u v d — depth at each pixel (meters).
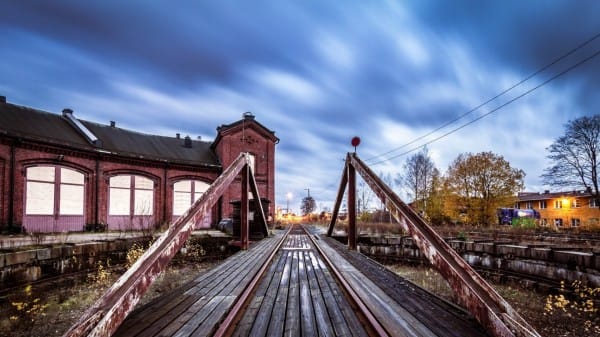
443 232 17.59
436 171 38.47
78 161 19.23
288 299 4.71
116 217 21.08
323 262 8.06
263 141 30.41
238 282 5.61
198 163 25.69
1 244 9.07
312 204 87.50
